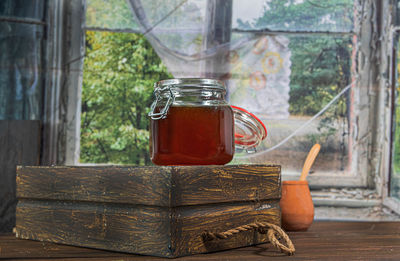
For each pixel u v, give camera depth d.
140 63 1.54
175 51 1.53
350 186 1.52
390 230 1.08
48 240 0.81
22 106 1.51
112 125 1.54
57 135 1.52
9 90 1.50
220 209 0.72
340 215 1.52
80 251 0.72
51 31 1.52
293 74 1.53
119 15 1.54
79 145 1.53
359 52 1.53
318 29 1.54
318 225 1.22
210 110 0.75
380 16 1.53
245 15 1.53
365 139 1.53
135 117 1.55
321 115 1.53
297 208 1.03
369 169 1.52
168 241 0.64
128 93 1.54
